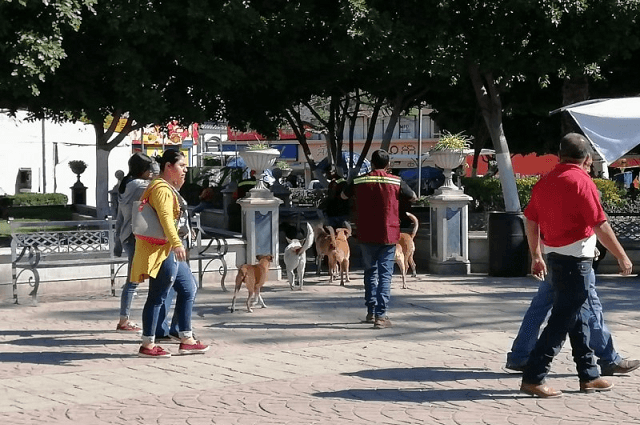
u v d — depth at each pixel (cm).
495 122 1639
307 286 1323
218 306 1141
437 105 2653
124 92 1666
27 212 2420
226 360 831
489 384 735
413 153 6169
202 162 4916
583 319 698
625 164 3453
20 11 1490
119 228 963
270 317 1060
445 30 1623
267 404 673
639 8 1669
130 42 1642
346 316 1066
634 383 736
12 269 1167
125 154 4347
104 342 919
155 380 755
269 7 1748
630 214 1473
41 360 834
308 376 766
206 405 671
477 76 1683
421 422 622
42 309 1115
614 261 1462
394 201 991
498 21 1623
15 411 656
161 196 812
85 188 2903
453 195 1458
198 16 1587
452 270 1454
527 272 1427
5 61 1512
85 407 666
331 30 1683
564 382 741
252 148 1412
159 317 904
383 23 1605
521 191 1906
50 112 1986
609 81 2355
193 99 1862
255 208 1377
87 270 1255
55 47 1495
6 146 3931
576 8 1625
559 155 700
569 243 677
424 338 937
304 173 5278
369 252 995
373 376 764
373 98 2794
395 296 1217
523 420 626
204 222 2297
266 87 1856
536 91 2445
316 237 1427
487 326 1004
